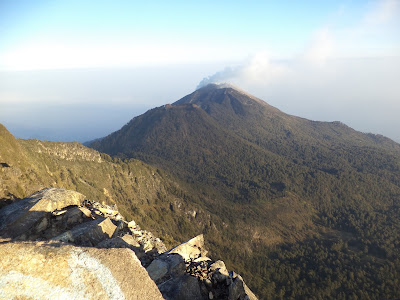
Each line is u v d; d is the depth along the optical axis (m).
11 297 8.70
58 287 9.48
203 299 13.64
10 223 15.39
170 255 15.56
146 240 18.28
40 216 16.27
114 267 10.94
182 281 13.52
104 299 9.91
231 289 14.29
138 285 11.05
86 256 10.77
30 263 9.59
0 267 9.11
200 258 16.83
